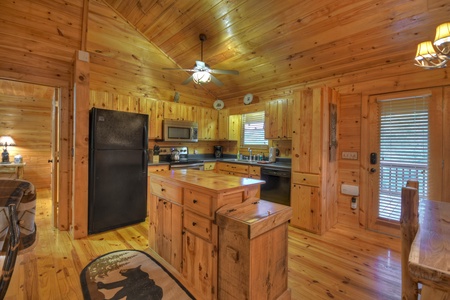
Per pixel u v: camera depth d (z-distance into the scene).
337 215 3.49
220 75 4.42
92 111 2.94
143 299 1.76
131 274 2.07
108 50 3.65
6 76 2.69
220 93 5.18
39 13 2.71
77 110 2.78
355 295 1.83
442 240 1.07
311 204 3.12
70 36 3.00
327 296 1.81
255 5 2.71
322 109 3.05
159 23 3.47
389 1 2.25
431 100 2.68
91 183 2.93
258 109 4.49
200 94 5.09
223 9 2.88
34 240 1.13
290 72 3.77
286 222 1.72
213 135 5.10
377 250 2.60
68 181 3.13
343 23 2.63
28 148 5.27
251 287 1.43
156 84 4.35
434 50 1.95
